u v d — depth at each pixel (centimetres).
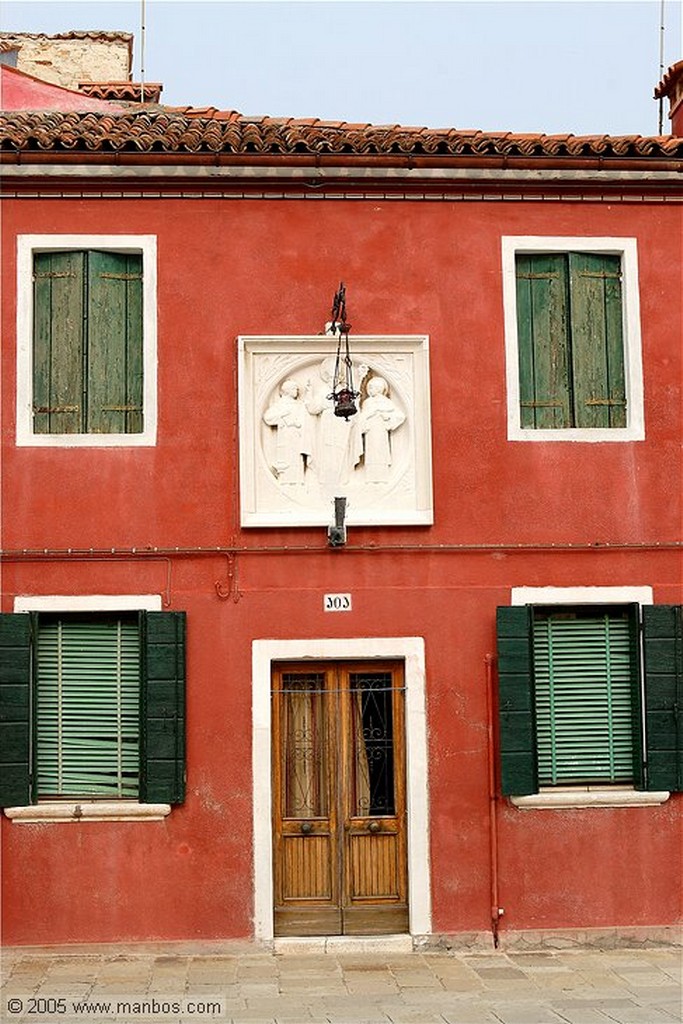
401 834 1090
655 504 1118
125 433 1098
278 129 1109
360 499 1095
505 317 1122
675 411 1130
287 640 1081
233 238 1112
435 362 1115
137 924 1053
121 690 1084
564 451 1115
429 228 1126
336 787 1091
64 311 1107
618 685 1117
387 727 1100
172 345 1098
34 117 1131
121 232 1105
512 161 1110
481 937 1073
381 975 998
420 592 1094
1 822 1053
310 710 1098
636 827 1095
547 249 1133
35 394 1099
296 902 1080
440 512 1100
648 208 1146
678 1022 870
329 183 1112
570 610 1118
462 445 1108
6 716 1052
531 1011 900
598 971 1011
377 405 1104
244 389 1093
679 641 1102
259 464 1093
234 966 1023
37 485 1077
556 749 1107
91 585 1073
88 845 1057
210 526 1084
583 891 1084
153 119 1174
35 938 1047
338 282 1115
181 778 1058
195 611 1079
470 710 1089
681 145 1123
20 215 1101
